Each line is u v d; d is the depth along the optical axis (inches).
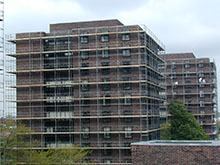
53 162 2155.5
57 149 2358.5
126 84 3154.5
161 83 3983.8
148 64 3378.4
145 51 3132.4
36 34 3319.4
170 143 2277.3
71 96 3255.4
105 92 3171.8
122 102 3147.1
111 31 3223.4
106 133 3129.9
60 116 3248.0
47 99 3211.1
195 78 5157.5
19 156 2209.6
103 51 3221.0
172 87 5172.2
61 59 3287.4
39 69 3287.4
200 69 5162.4
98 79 3196.4
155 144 2174.0
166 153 2127.2
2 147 2161.7
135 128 3097.9
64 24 3538.4
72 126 3213.6
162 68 4950.8
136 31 3142.2
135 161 2180.1
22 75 3312.0
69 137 3201.3
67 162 2180.1
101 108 3164.4
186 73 5167.3
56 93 3275.1
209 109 5108.3
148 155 2159.2
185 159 2096.5
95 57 3225.9
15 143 2231.8
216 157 2052.2
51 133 3144.7
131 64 3164.4
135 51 3179.1
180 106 3491.6
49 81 3299.7
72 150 2369.6
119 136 3078.2
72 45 3267.7
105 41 3216.0
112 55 3191.4
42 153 2241.6
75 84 3179.1
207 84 5132.9
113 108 3149.6
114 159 3093.0
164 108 4345.5
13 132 2325.3
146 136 3134.8
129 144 3090.6
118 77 3161.9
